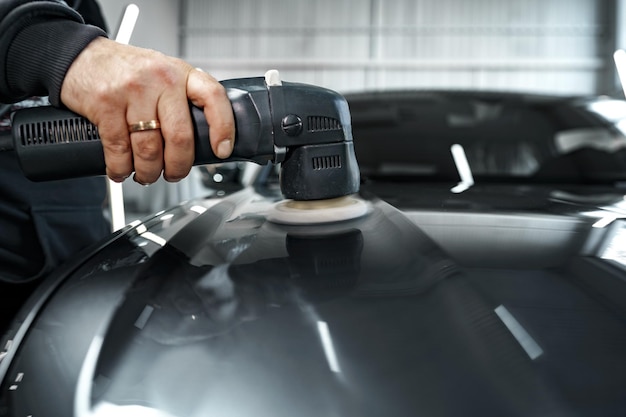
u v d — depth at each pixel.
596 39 8.60
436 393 0.28
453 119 1.25
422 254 0.42
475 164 1.13
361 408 0.28
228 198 0.74
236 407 0.29
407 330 0.32
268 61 9.05
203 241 0.49
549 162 1.14
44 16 0.47
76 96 0.44
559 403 0.27
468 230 0.48
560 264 0.40
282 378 0.30
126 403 0.30
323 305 0.35
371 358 0.30
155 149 0.45
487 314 0.34
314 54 9.09
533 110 1.26
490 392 0.28
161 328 0.35
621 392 0.28
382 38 8.96
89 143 0.46
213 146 0.46
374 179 1.09
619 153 1.12
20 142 0.46
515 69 8.71
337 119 0.52
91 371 0.33
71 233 0.82
